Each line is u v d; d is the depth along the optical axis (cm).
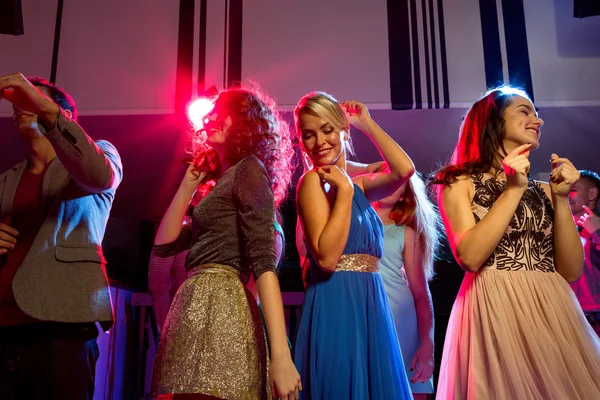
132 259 448
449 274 414
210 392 147
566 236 187
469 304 183
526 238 186
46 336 175
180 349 154
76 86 394
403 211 267
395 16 400
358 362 169
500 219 175
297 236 229
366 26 400
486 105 211
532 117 205
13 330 178
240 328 157
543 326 171
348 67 395
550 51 392
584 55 391
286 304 381
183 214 198
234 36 401
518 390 161
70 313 173
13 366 175
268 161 188
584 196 352
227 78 394
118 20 404
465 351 178
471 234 178
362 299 178
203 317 156
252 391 151
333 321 174
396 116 460
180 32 402
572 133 464
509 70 389
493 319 173
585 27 395
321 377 170
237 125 184
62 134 169
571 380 164
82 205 189
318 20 403
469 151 215
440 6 400
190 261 169
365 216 188
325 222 180
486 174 199
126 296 370
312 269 186
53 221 183
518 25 395
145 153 487
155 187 510
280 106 391
